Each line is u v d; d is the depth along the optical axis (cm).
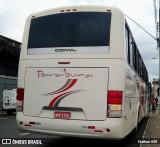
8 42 3403
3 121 2045
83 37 821
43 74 838
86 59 802
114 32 807
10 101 2783
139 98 1339
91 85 790
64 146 990
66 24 848
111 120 767
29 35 883
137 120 1229
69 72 811
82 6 852
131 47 993
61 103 809
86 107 786
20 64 875
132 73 1012
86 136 780
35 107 837
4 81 3372
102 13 830
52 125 806
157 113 3444
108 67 788
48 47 847
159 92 3303
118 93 776
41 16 886
